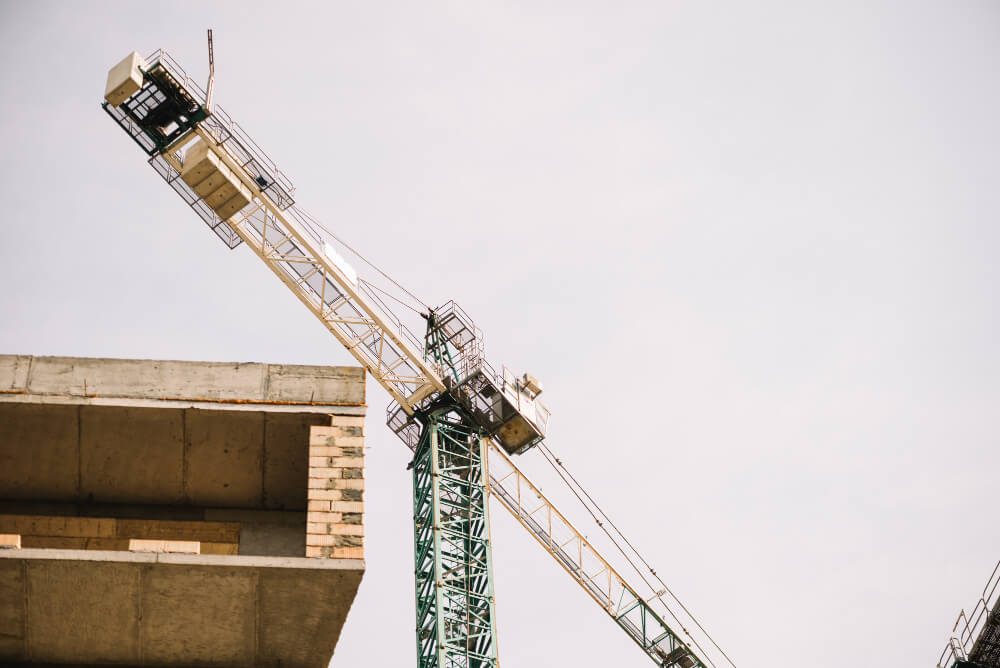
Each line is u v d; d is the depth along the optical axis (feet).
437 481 249.14
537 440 262.67
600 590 274.98
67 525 96.63
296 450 94.89
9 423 92.48
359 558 85.71
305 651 90.74
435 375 254.06
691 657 276.00
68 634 88.53
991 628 193.26
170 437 94.12
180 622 88.07
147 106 220.64
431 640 235.20
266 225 237.86
